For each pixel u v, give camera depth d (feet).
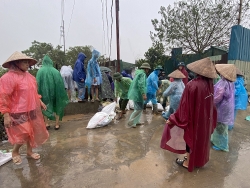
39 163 9.91
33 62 9.88
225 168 9.71
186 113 8.34
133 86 15.21
